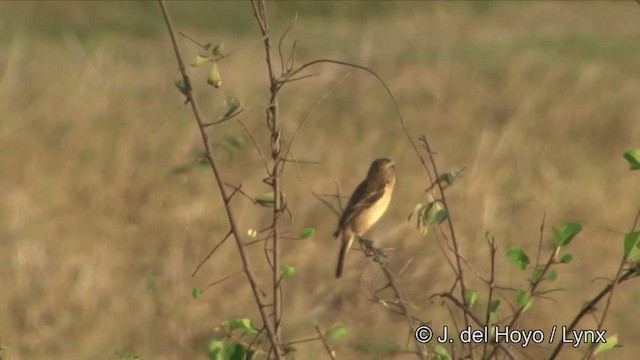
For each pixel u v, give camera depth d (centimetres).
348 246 953
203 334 1095
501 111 1959
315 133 1802
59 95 1775
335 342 1036
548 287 1191
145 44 2906
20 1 3247
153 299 1141
